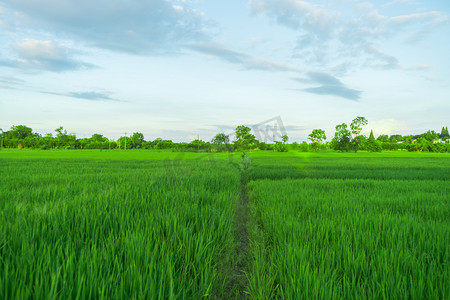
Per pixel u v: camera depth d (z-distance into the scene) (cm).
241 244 486
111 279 227
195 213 468
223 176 1113
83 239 344
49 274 233
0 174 1154
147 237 336
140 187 748
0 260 258
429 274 274
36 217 393
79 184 805
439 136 13925
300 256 322
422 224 450
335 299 238
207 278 285
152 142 11419
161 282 227
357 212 541
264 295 271
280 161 1984
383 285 244
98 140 13312
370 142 7925
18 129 11569
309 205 618
